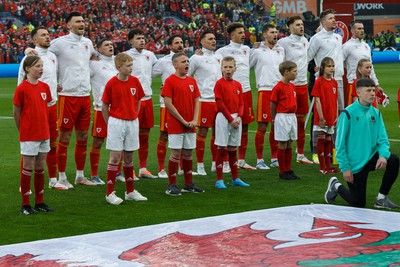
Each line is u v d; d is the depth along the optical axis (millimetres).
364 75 12531
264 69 13438
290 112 11844
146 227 8570
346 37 15859
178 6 55562
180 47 12984
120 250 7613
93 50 12094
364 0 19672
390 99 26203
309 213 9195
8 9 50031
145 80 12531
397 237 7949
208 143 16484
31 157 9508
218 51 13492
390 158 9352
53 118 11133
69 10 51312
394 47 56281
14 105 9477
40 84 9656
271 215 9094
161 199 10438
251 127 19531
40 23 49656
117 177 12102
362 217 8961
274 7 58656
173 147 10695
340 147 9414
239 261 7105
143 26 52406
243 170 13031
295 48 13797
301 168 13133
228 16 56375
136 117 10305
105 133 11758
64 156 11500
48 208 9703
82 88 11625
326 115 12359
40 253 7547
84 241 7996
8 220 9195
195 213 9438
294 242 7797
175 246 7727
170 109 10625
